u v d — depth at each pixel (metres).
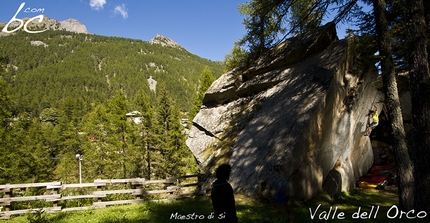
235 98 15.66
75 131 52.38
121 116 40.78
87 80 198.50
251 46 14.69
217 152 12.55
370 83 12.84
